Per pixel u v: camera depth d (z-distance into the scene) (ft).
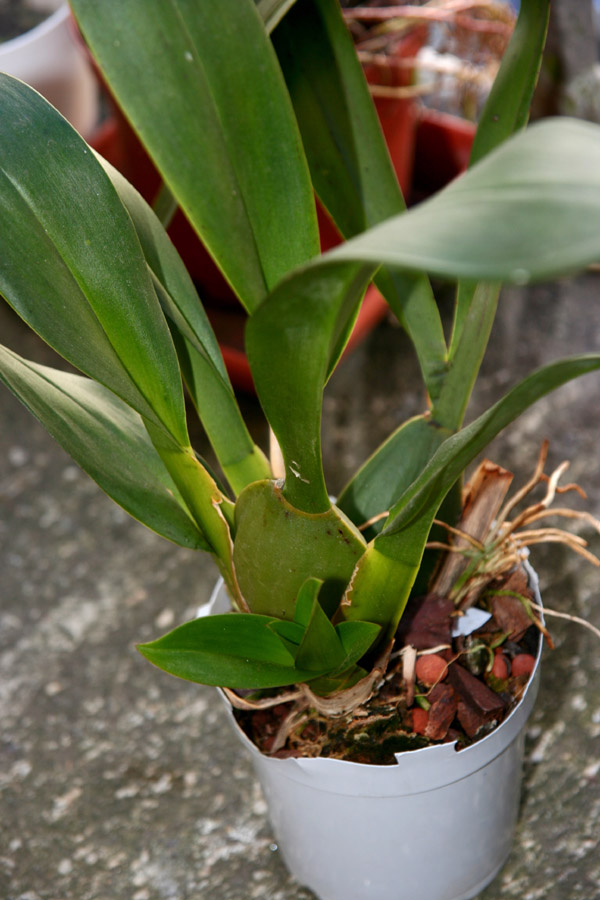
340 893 2.69
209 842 2.89
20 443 3.69
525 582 2.51
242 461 2.41
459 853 2.60
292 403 2.06
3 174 2.22
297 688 2.44
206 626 2.26
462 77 3.38
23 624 3.23
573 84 3.68
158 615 3.22
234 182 2.21
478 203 1.59
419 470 2.43
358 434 3.52
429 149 3.95
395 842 2.52
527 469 3.36
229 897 2.82
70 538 3.37
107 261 2.24
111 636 3.19
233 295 3.50
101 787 2.98
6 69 3.88
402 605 2.33
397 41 3.24
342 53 2.39
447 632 2.46
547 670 3.03
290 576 2.27
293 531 2.23
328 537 2.23
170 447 2.27
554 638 3.08
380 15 3.12
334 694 2.39
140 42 2.16
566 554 3.19
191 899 2.82
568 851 2.81
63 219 2.23
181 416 2.28
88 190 2.23
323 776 2.41
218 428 2.40
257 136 2.19
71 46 4.05
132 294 2.25
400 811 2.46
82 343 2.21
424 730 2.42
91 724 3.07
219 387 2.38
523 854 2.82
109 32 2.16
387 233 1.60
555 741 2.95
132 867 2.87
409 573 2.28
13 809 2.96
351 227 2.46
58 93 4.16
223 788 2.96
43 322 2.20
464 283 2.41
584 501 3.28
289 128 2.19
